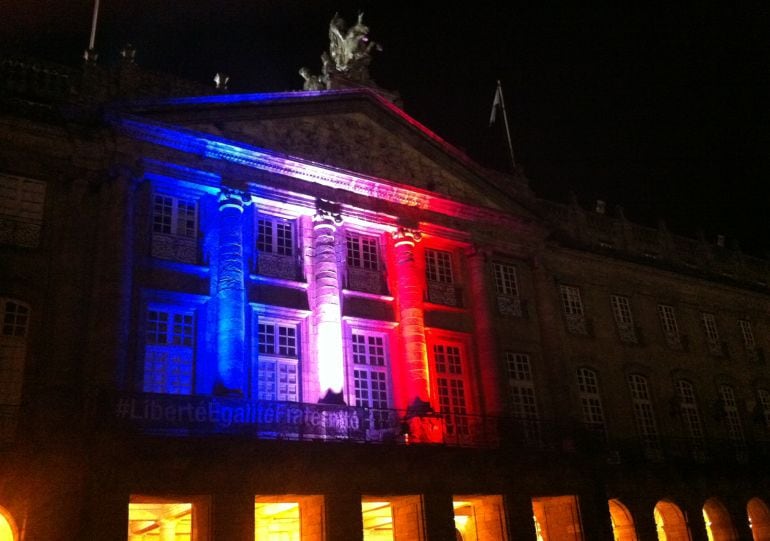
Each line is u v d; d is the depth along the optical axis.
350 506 19.81
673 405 30.80
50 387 18.12
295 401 21.42
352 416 21.30
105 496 16.64
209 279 21.59
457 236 27.48
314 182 24.47
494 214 28.50
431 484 21.62
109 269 19.61
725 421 33.28
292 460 19.25
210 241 22.03
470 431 24.83
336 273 23.62
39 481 16.88
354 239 25.44
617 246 34.09
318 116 25.25
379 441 21.31
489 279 27.88
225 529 17.77
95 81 21.77
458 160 28.33
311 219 24.27
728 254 39.19
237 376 20.28
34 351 18.45
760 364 36.69
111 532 16.47
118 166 20.83
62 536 16.56
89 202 20.55
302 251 23.78
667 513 29.33
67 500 16.91
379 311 24.75
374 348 24.31
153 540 25.25
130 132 21.27
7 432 17.31
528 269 29.44
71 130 20.55
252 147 23.09
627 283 33.12
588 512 25.05
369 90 26.34
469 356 26.14
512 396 26.55
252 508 18.33
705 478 30.09
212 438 18.09
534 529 23.31
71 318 19.09
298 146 24.30
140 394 17.84
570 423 26.94
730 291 37.19
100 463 16.83
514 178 30.89
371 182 25.41
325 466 19.80
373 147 26.22
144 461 17.33
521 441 24.72
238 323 20.94
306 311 22.94
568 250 31.19
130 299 19.92
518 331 27.81
